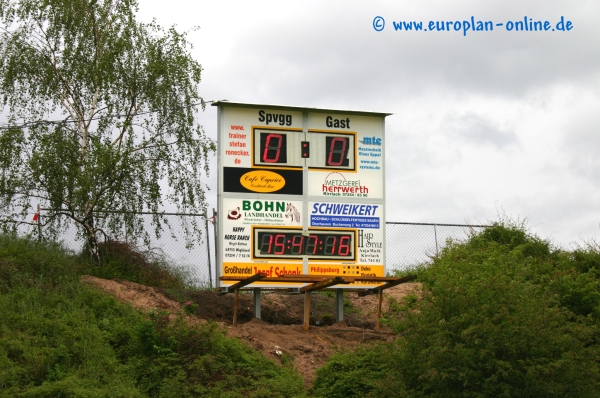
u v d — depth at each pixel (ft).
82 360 58.85
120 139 79.82
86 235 78.43
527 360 55.06
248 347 66.28
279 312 80.74
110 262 77.87
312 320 80.69
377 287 75.31
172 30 83.35
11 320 61.87
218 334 64.49
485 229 95.66
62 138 78.18
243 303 79.66
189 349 62.18
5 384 54.08
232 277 71.77
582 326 59.11
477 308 57.16
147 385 58.44
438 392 55.42
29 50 79.25
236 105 73.51
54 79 80.38
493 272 72.74
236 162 73.15
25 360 57.16
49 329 61.77
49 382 55.01
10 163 76.48
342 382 59.77
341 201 75.36
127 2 82.17
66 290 69.26
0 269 69.41
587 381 55.77
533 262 88.07
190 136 81.20
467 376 54.65
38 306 65.36
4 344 58.08
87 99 81.41
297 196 74.23
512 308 57.82
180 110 81.30
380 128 77.46
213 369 60.54
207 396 57.62
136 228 78.79
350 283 74.90
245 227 72.64
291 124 75.00
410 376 56.95
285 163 74.38
